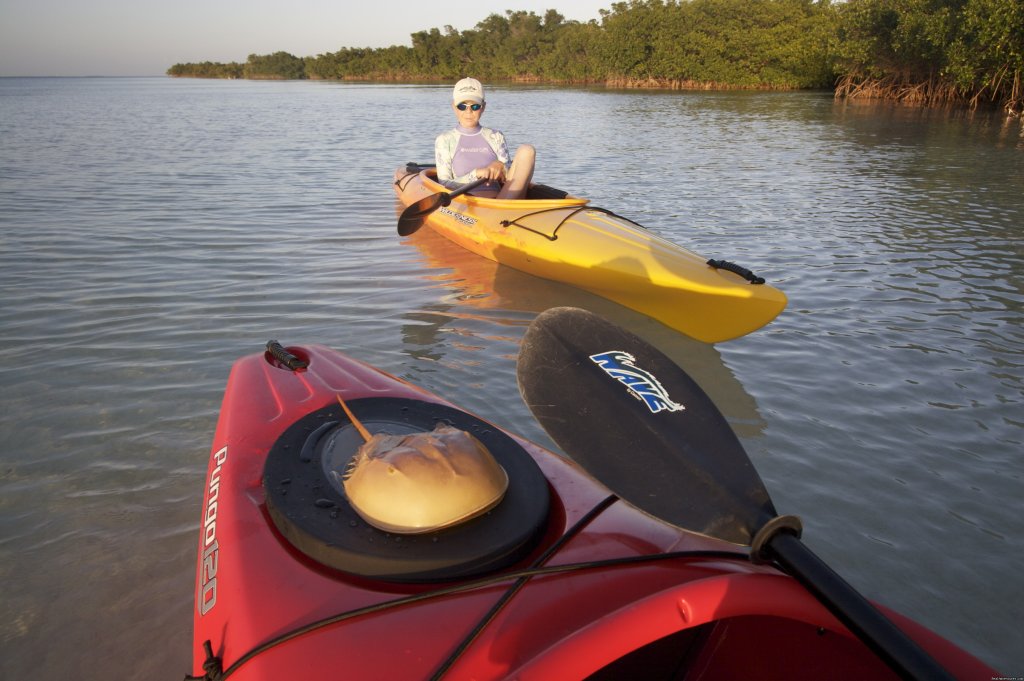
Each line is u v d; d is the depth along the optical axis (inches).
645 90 1724.9
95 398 133.8
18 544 96.3
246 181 381.4
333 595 55.9
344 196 338.6
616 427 64.6
